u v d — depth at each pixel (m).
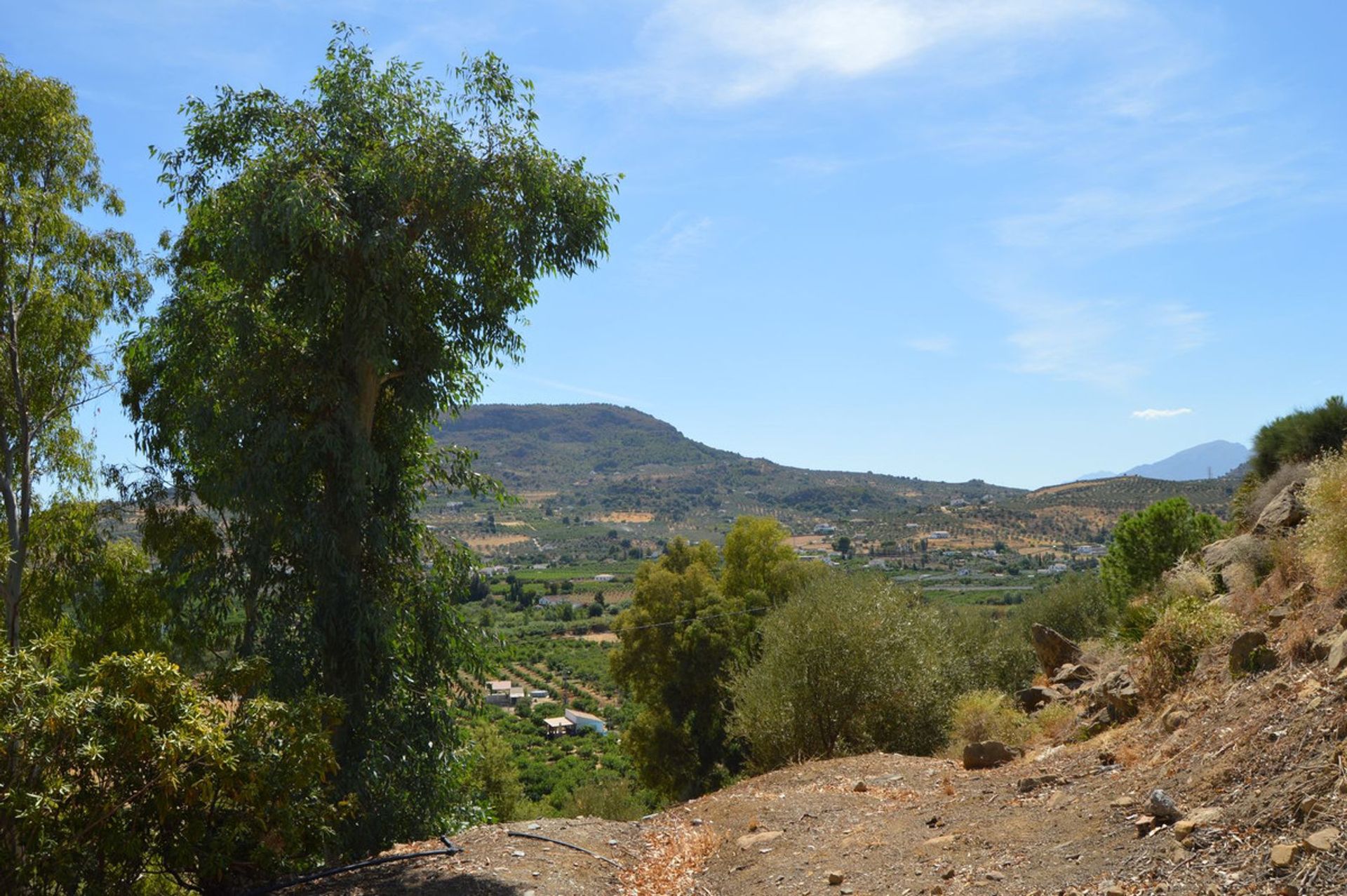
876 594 21.19
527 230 12.95
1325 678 6.08
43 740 7.41
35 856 7.30
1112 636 13.96
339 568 12.21
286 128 12.73
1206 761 6.23
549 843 9.22
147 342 14.33
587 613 123.44
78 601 15.43
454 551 15.03
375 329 12.48
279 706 8.87
